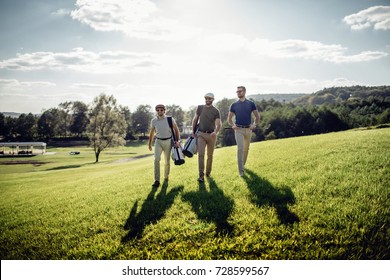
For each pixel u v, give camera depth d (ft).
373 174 19.79
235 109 26.17
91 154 236.84
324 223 14.28
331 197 16.97
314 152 31.09
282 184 20.57
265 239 13.94
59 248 15.98
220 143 235.61
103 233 16.85
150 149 27.61
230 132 230.07
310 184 19.48
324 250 12.63
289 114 252.42
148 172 39.09
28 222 21.13
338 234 13.34
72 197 28.04
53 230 18.47
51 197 30.32
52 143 358.23
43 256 15.34
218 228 15.55
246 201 18.37
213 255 13.55
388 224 13.56
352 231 13.34
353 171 21.17
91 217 19.90
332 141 38.34
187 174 30.12
